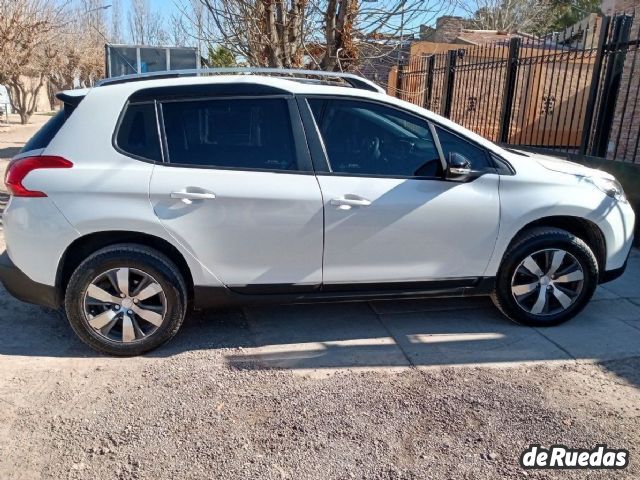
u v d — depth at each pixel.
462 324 4.21
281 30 6.54
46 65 26.75
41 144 3.46
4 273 3.49
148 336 3.57
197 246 3.50
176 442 2.77
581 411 3.09
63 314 4.21
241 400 3.15
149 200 3.41
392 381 3.39
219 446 2.75
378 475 2.56
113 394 3.17
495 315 4.39
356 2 6.41
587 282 4.08
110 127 3.45
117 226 3.40
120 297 3.49
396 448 2.76
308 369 3.52
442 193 3.76
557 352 3.78
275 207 3.53
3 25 19.45
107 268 3.43
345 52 6.58
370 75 8.88
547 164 4.18
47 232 3.35
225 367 3.52
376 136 3.76
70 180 3.35
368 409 3.09
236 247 3.55
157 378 3.36
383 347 3.83
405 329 4.12
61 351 3.66
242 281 3.64
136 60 13.02
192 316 4.27
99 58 34.50
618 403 3.17
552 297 4.12
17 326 4.00
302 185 3.57
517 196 3.90
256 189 3.50
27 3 20.64
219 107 3.57
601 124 7.11
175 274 3.52
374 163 3.73
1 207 7.57
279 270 3.66
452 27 17.95
